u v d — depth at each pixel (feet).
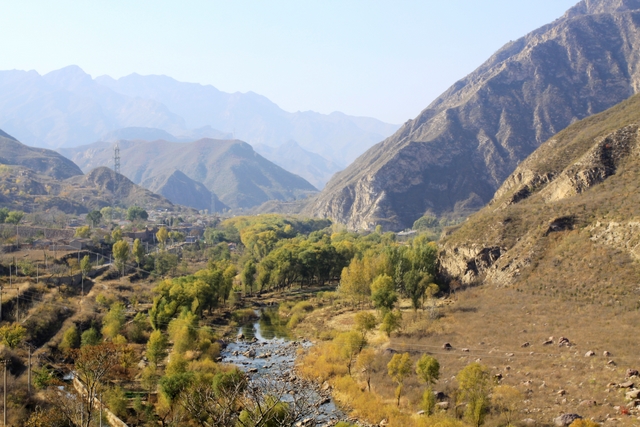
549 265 384.88
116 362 264.72
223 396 135.95
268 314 451.53
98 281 469.16
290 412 122.01
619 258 345.10
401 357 253.85
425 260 469.16
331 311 432.66
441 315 363.76
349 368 281.95
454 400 227.40
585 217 408.05
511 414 203.72
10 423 209.97
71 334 309.42
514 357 261.65
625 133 488.02
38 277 411.75
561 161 552.00
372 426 218.79
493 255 436.35
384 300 362.53
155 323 353.31
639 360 229.04
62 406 211.00
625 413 189.78
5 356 267.59
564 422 191.21
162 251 631.56
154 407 235.61
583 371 230.89
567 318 303.89
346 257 617.21
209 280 435.12
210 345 322.34
